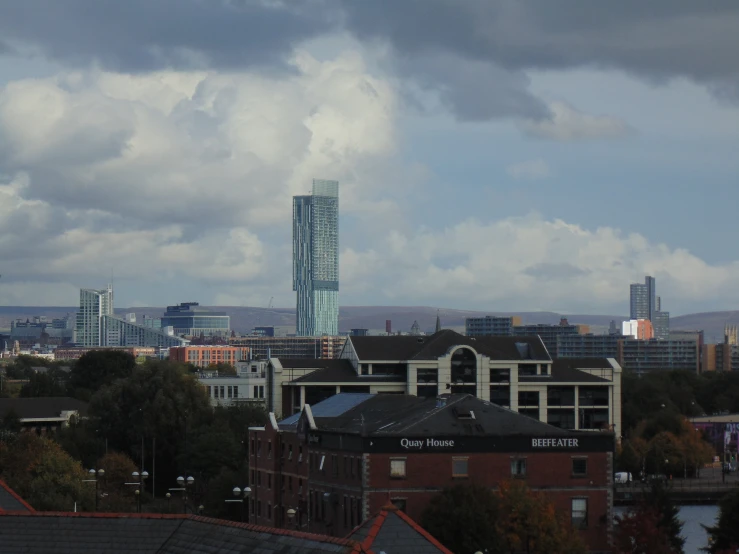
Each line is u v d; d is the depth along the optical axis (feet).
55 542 386.52
